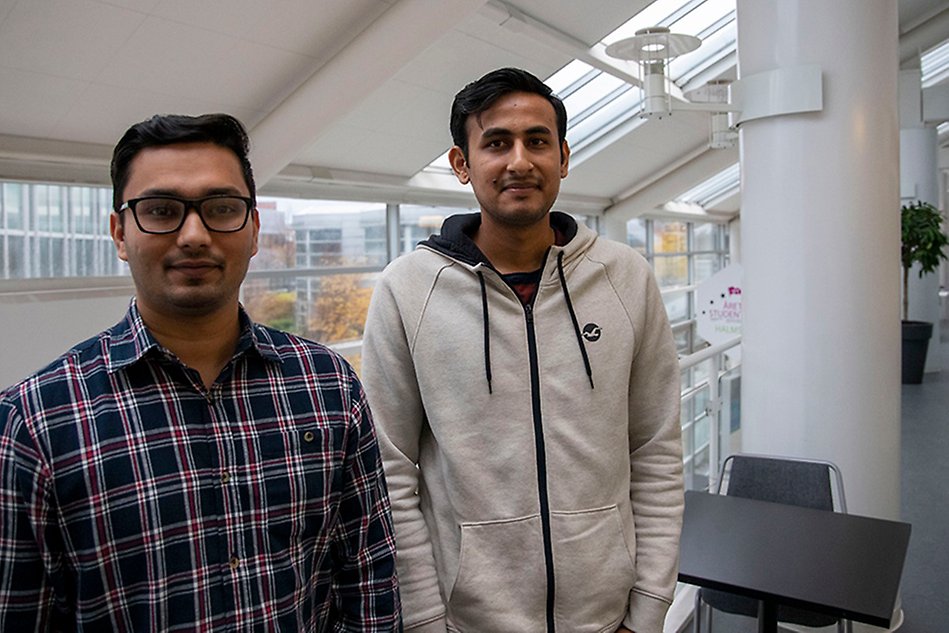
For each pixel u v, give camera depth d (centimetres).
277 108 362
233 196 85
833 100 231
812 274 238
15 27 251
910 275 712
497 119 112
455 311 118
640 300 125
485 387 115
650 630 118
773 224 243
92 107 310
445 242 121
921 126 700
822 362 240
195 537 83
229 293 87
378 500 104
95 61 283
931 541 311
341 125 430
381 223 566
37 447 77
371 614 100
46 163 329
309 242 505
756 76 240
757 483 222
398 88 413
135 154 83
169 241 82
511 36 406
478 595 114
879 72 231
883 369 240
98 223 366
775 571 154
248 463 88
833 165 233
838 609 138
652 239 954
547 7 401
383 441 120
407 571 118
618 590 118
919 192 702
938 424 506
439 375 117
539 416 115
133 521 79
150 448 82
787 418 246
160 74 306
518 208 113
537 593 114
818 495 214
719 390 307
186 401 86
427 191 570
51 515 77
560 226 129
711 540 171
